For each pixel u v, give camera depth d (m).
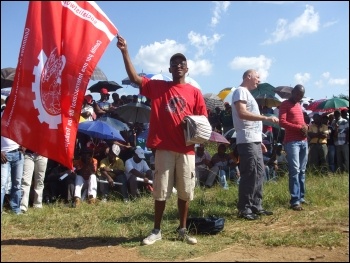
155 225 3.65
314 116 8.18
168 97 3.55
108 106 9.46
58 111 3.27
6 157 4.77
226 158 7.38
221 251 3.39
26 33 3.26
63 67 3.27
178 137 3.53
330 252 3.36
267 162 7.57
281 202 5.41
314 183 6.72
